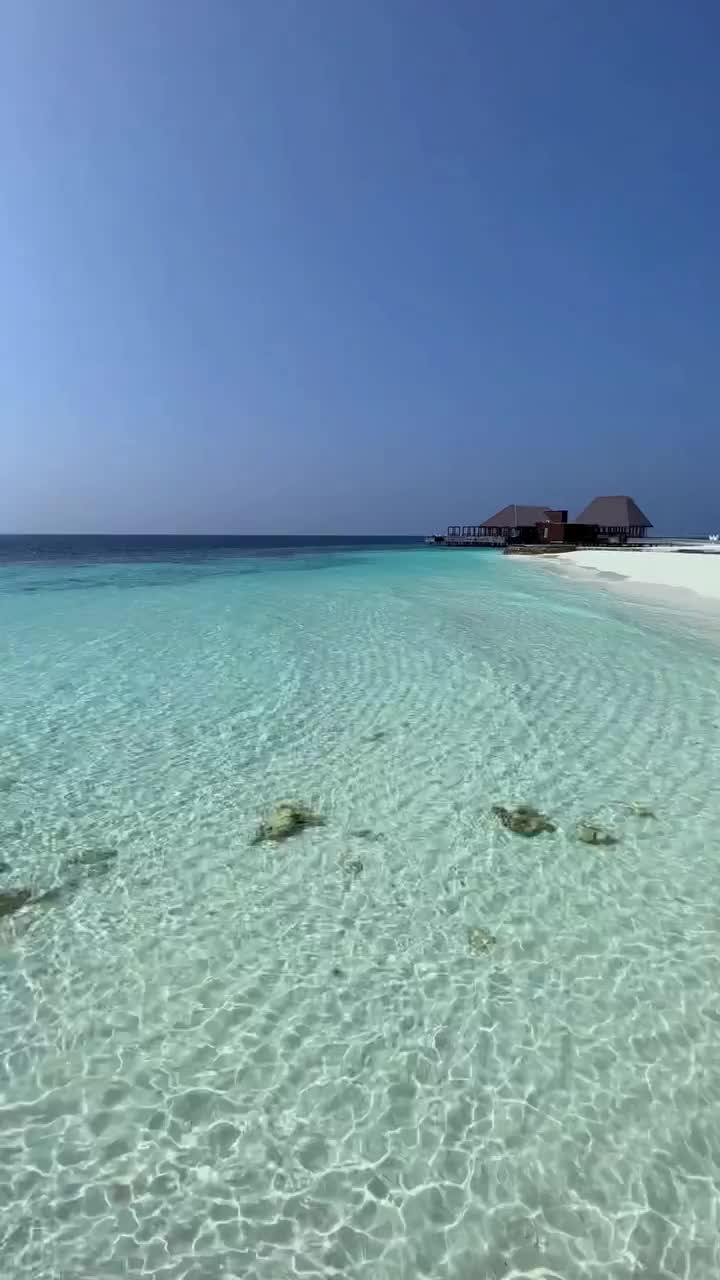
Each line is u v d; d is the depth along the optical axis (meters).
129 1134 2.95
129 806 6.07
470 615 16.66
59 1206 2.65
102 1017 3.61
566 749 7.26
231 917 4.48
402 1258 2.46
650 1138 2.89
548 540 62.62
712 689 9.44
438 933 4.29
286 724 8.22
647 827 5.55
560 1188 2.70
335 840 5.45
